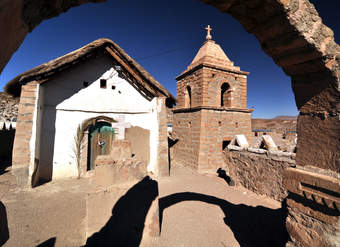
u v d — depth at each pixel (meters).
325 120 1.95
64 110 7.45
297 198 2.18
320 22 1.78
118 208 3.36
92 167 8.19
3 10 0.78
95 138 8.24
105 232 3.23
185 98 11.61
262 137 6.02
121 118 7.64
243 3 1.74
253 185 5.95
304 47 1.78
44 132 7.07
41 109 6.83
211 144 9.58
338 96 1.79
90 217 3.20
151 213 3.58
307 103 2.15
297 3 1.60
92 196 3.23
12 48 1.01
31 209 4.77
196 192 6.16
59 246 3.34
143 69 7.98
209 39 11.22
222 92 12.12
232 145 7.16
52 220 4.25
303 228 2.06
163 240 3.49
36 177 6.58
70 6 1.46
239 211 4.68
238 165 6.66
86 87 7.85
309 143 2.15
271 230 3.80
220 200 5.44
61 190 6.14
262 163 5.60
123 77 8.60
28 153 6.18
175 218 4.35
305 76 2.10
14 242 3.44
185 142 10.86
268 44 2.06
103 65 8.24
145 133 8.87
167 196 5.84
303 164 2.21
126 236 3.33
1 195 5.58
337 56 1.73
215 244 3.40
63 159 7.35
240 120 10.60
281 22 1.71
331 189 1.76
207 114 9.52
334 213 1.75
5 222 1.31
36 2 1.09
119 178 3.47
